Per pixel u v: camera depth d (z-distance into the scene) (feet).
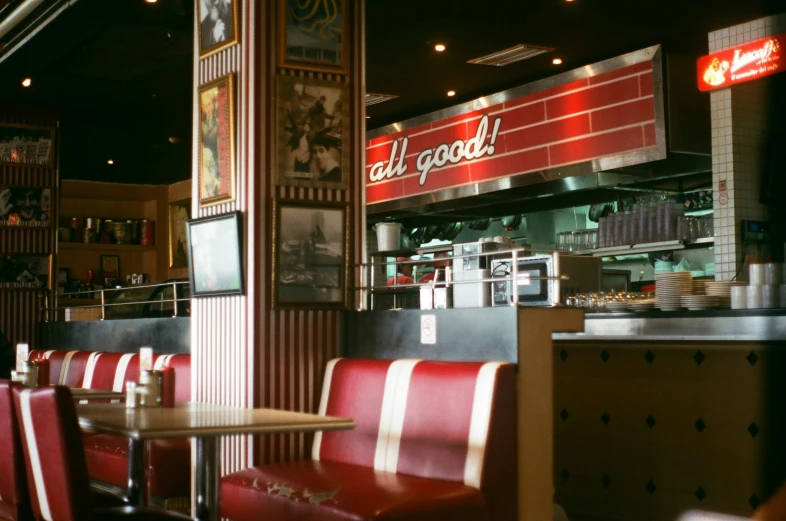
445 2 20.33
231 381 16.39
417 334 14.80
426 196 31.04
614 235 26.27
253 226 15.94
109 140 34.94
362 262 17.10
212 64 17.22
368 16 21.25
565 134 25.94
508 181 27.84
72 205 42.06
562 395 18.08
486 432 12.30
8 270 31.40
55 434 9.80
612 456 16.93
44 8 21.75
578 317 13.57
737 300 18.38
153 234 42.96
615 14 21.34
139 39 23.31
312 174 16.55
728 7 20.94
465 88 28.50
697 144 23.68
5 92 28.89
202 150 17.42
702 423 15.29
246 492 13.41
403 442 13.56
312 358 16.38
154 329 23.20
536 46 24.02
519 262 22.00
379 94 29.17
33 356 28.60
